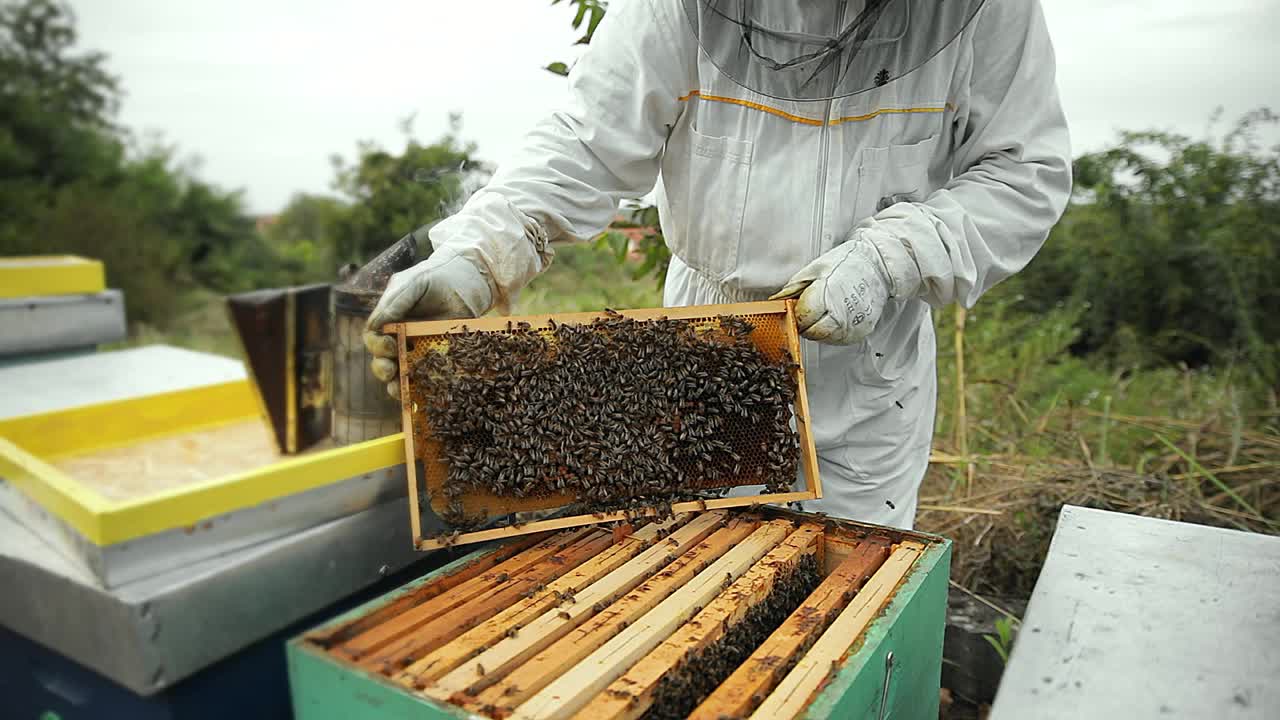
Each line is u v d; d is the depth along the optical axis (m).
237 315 1.88
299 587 1.45
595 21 3.16
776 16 2.11
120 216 12.18
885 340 2.54
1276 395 5.45
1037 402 5.09
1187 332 6.79
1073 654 1.28
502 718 1.11
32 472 1.41
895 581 1.53
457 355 1.72
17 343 2.58
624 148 2.28
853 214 2.31
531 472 1.70
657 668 1.25
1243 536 1.70
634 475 1.79
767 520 1.89
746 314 1.96
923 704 1.67
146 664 1.21
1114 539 1.69
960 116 2.36
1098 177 7.31
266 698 1.44
